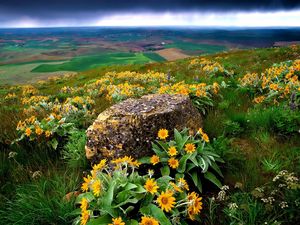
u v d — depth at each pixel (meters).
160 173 1.42
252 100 2.68
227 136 1.88
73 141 1.77
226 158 1.48
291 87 2.55
